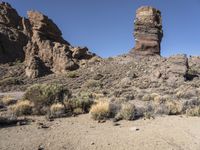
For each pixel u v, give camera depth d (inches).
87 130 461.1
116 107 608.4
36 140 393.1
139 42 2593.5
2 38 3353.8
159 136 417.1
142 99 948.0
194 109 619.8
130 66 2374.5
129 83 1737.2
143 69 2212.1
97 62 2760.8
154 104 717.9
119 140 396.2
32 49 2965.1
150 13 2615.7
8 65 3019.2
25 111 623.5
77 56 2837.1
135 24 2623.0
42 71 2608.3
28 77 2549.2
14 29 3639.3
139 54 2586.1
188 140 396.8
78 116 600.1
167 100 866.8
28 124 508.7
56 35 3248.0
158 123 514.3
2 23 3666.3
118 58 2719.0
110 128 477.1
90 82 1865.2
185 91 1104.2
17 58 3284.9
